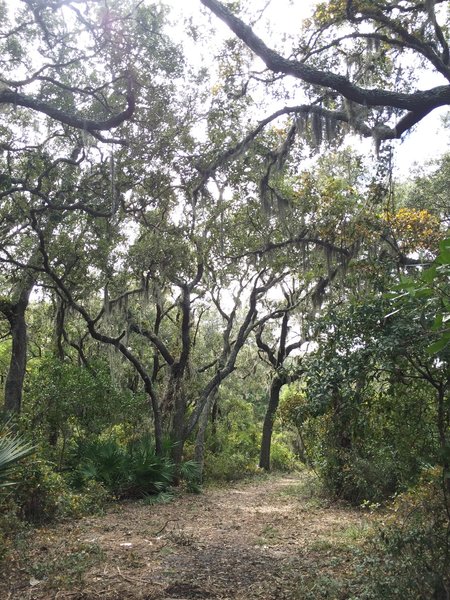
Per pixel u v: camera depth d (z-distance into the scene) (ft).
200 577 22.93
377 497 41.70
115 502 43.93
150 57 40.14
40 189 47.65
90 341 78.33
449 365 18.97
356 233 42.37
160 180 46.60
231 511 43.27
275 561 25.81
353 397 22.35
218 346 92.53
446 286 12.19
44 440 46.42
